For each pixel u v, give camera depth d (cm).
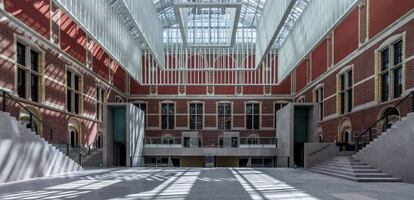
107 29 1842
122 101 3441
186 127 3659
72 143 2238
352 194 863
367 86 1862
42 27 1820
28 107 1681
